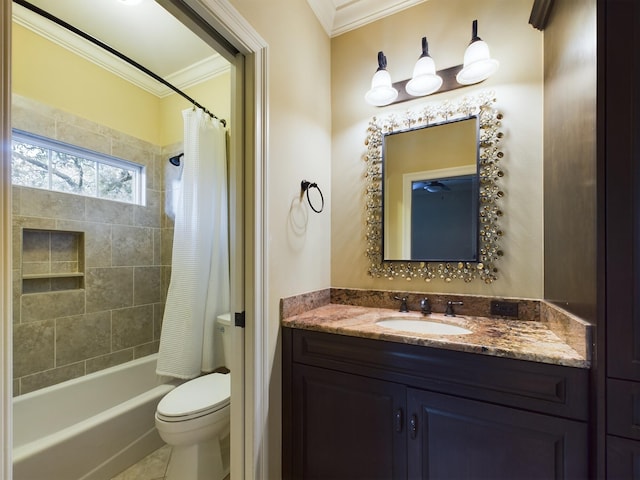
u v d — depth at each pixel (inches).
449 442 40.6
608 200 31.0
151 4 65.8
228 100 86.3
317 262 65.3
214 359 75.0
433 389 41.7
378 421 45.3
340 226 70.5
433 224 61.3
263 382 47.6
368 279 67.2
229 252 80.1
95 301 80.8
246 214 47.0
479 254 56.7
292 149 56.4
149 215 94.7
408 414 43.2
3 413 22.0
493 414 38.1
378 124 66.8
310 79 63.2
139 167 94.0
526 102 53.7
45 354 70.9
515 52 54.8
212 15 38.6
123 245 87.7
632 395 30.1
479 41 52.2
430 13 62.5
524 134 53.8
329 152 71.0
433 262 60.9
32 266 70.6
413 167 63.5
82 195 78.8
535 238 52.7
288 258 55.0
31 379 68.4
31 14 67.9
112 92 86.0
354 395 47.1
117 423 62.4
